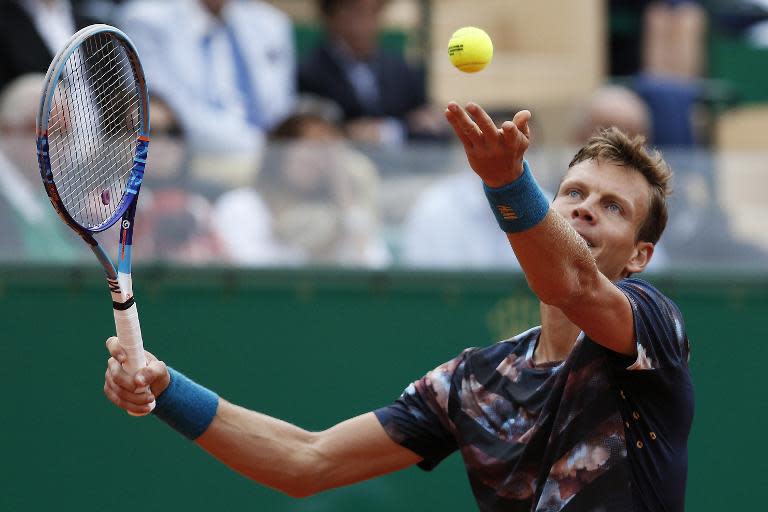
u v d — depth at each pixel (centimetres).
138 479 2152
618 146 1127
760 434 2273
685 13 3244
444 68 3359
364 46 2745
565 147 2542
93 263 2145
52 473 2142
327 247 2209
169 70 2597
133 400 1119
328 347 2188
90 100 1355
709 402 2275
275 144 2220
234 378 2167
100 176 1325
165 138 2289
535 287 987
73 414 2145
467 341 2211
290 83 2747
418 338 2205
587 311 994
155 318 2156
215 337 2166
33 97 2231
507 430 1108
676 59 3209
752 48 3488
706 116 3144
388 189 2244
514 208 956
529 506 1084
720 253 2303
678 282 2281
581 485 1039
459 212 2236
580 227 1106
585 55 3375
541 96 3362
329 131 2358
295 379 2180
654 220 1133
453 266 2222
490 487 1118
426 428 1193
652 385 1039
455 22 3497
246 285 2175
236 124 2616
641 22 3312
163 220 2170
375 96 2739
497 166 946
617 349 1017
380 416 1207
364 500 2167
